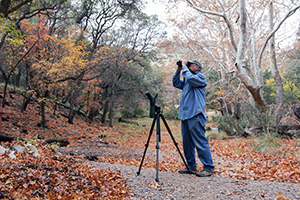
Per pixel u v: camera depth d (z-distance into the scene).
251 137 9.34
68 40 11.64
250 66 11.01
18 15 11.66
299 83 21.42
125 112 30.16
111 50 16.89
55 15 12.86
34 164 3.52
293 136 8.05
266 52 15.89
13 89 17.64
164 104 32.38
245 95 14.03
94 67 15.01
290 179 3.44
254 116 10.19
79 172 3.51
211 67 14.16
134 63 23.97
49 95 15.72
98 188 2.95
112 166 4.13
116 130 19.41
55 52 11.56
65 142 7.98
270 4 11.77
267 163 5.41
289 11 9.46
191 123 3.32
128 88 22.70
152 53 21.31
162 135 18.91
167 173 3.52
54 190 2.74
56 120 15.19
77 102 19.38
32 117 13.41
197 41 13.55
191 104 3.37
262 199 2.31
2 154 3.81
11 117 11.80
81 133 14.17
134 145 12.16
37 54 11.93
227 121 12.56
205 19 13.34
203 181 2.99
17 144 4.90
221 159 6.86
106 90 23.08
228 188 2.68
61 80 12.00
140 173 3.54
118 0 14.61
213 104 17.39
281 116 9.87
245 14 9.19
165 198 2.50
